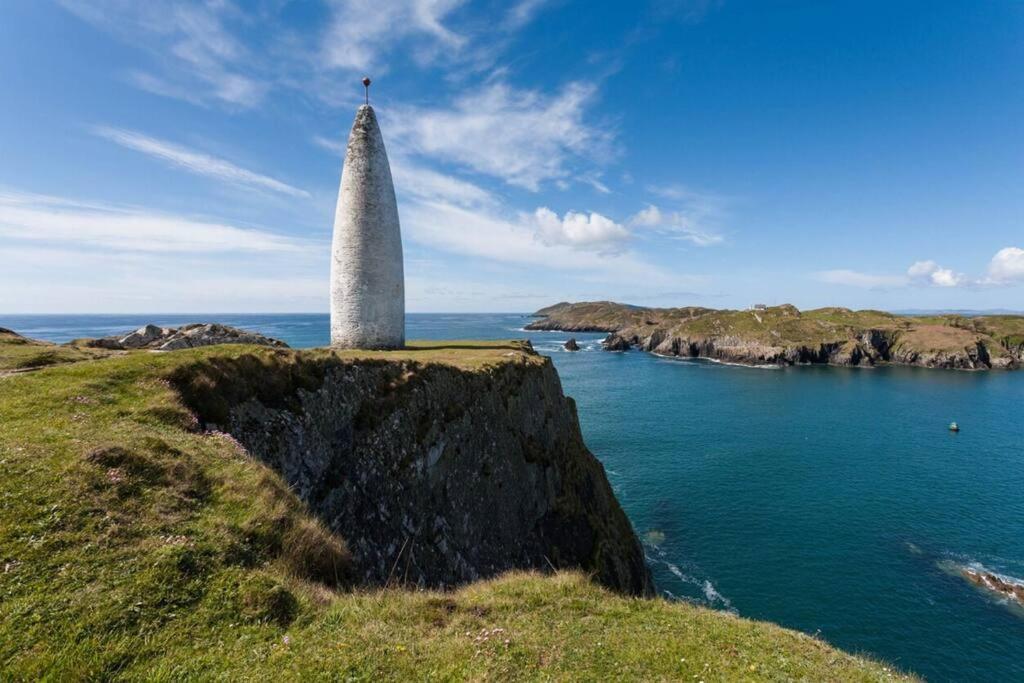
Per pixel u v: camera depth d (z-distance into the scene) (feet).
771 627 33.96
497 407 71.20
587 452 104.68
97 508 26.25
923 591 87.66
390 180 86.74
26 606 20.59
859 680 27.76
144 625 21.43
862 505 119.85
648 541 104.88
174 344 96.02
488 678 22.74
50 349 53.01
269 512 30.81
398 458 50.65
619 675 24.97
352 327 84.43
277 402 44.80
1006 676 69.72
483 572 55.42
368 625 25.22
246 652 21.56
